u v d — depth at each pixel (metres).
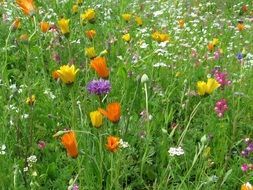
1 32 1.35
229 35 1.67
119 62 1.17
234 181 0.80
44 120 0.92
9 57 1.19
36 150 0.82
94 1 1.75
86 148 0.77
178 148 0.73
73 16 1.49
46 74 1.11
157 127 0.93
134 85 1.00
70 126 0.87
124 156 0.76
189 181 0.78
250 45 1.53
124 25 1.58
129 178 0.82
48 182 0.76
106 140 0.79
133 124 0.89
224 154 0.86
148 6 1.90
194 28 1.68
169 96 1.01
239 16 2.02
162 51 1.14
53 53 1.16
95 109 0.89
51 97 0.96
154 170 0.84
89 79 1.07
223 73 1.12
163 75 1.14
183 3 2.01
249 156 0.87
